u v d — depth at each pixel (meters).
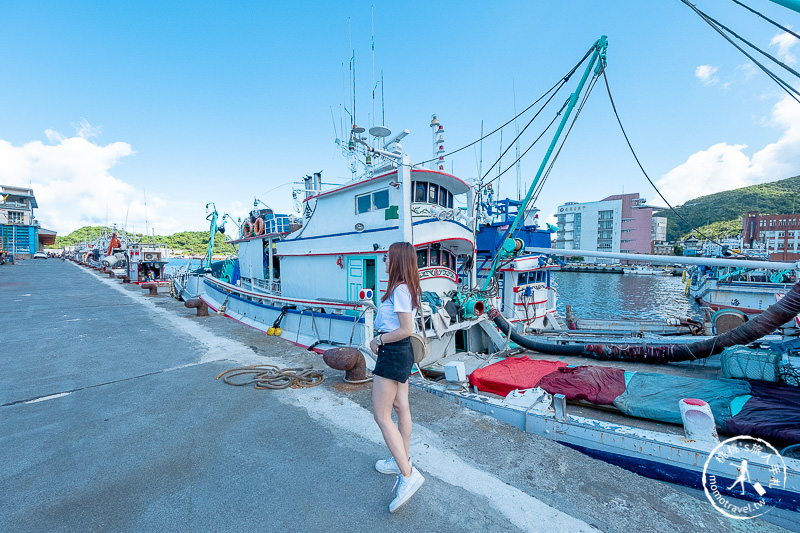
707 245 31.88
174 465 3.01
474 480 2.78
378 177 7.67
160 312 11.13
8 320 9.78
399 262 2.51
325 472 2.91
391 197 7.69
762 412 4.30
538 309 12.34
